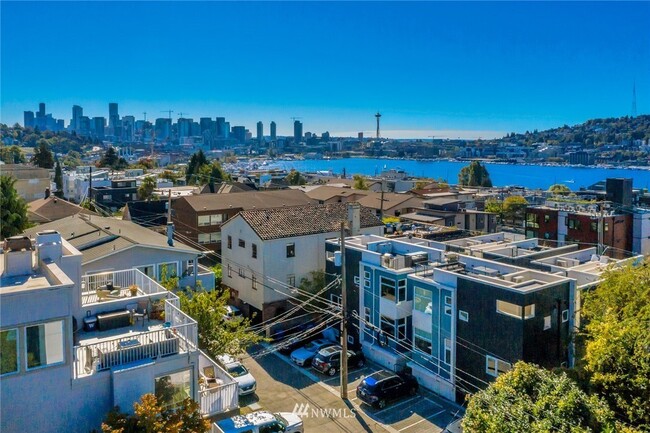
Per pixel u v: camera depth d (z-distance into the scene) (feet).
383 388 90.94
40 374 48.06
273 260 129.59
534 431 52.21
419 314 101.19
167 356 54.08
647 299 76.54
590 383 62.18
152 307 64.95
